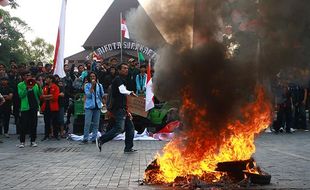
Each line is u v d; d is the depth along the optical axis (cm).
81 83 1582
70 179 672
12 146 1219
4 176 705
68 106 1575
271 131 1642
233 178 612
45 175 712
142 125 1464
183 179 612
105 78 1494
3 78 1473
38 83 1282
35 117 1215
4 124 1473
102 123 1483
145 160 901
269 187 597
